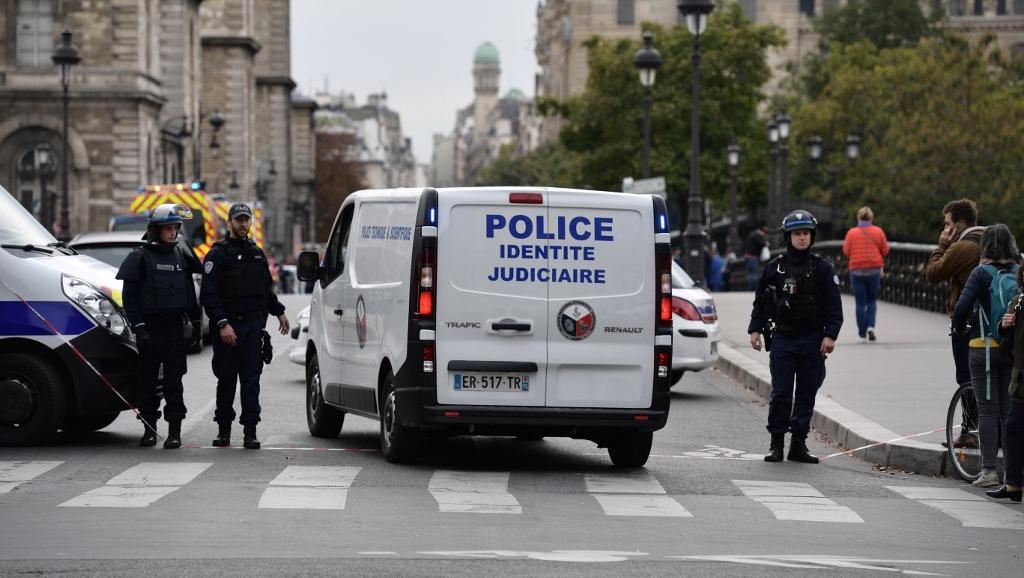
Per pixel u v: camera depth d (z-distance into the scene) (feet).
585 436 63.62
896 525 50.67
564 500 54.24
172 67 390.42
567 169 407.64
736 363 108.47
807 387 67.72
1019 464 57.31
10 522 47.19
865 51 417.90
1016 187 311.68
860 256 120.26
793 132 369.50
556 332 61.87
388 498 53.36
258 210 251.60
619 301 62.34
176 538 44.42
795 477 62.80
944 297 153.07
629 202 62.64
